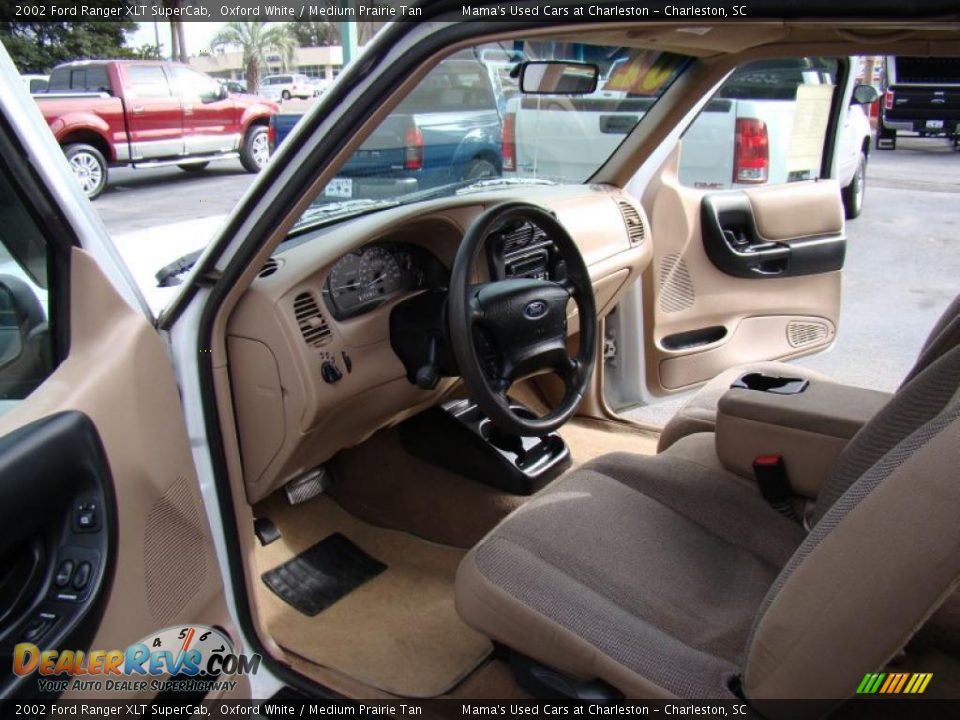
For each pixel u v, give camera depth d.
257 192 1.40
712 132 3.57
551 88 2.25
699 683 1.17
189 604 1.43
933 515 0.93
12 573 1.13
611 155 2.65
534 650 1.32
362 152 2.26
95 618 1.17
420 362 2.02
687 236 2.71
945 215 6.33
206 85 6.28
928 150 7.57
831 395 1.78
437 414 2.50
